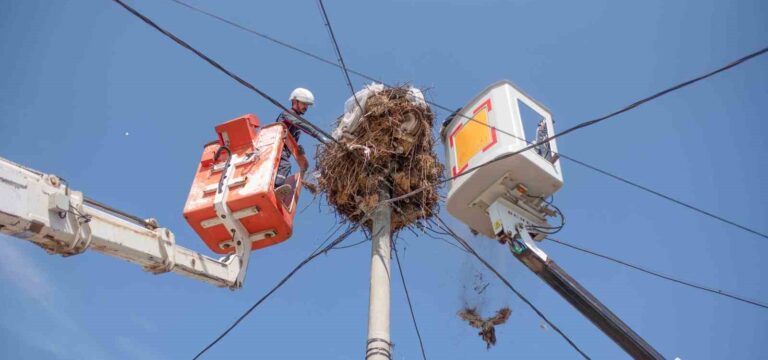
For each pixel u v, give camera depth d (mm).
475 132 10664
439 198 11188
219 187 9609
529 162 9961
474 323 10391
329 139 11133
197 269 8875
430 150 11336
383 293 9312
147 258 8391
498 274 10586
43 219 7461
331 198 10922
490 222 10664
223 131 10141
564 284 9125
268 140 10070
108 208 8242
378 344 8688
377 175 10742
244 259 9492
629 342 8797
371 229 10766
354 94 10711
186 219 9531
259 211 9461
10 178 7332
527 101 10781
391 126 10938
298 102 12242
